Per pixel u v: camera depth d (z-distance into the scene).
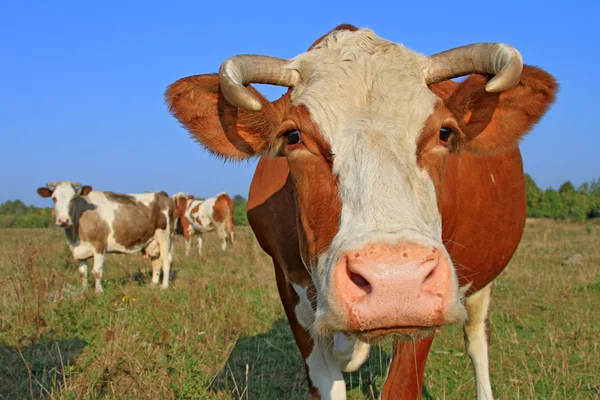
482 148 2.25
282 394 3.53
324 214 1.79
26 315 4.88
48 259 9.53
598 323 5.00
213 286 6.65
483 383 3.29
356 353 2.98
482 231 2.89
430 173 1.82
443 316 1.49
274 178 2.74
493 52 1.90
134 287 7.24
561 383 3.55
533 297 6.20
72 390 3.20
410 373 2.32
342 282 1.53
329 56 2.06
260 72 2.07
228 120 2.12
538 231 18.00
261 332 4.86
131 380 3.38
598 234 16.20
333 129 1.81
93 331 4.65
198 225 14.55
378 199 1.59
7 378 3.60
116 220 7.88
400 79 1.92
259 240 2.95
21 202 42.00
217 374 3.65
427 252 1.47
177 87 2.03
